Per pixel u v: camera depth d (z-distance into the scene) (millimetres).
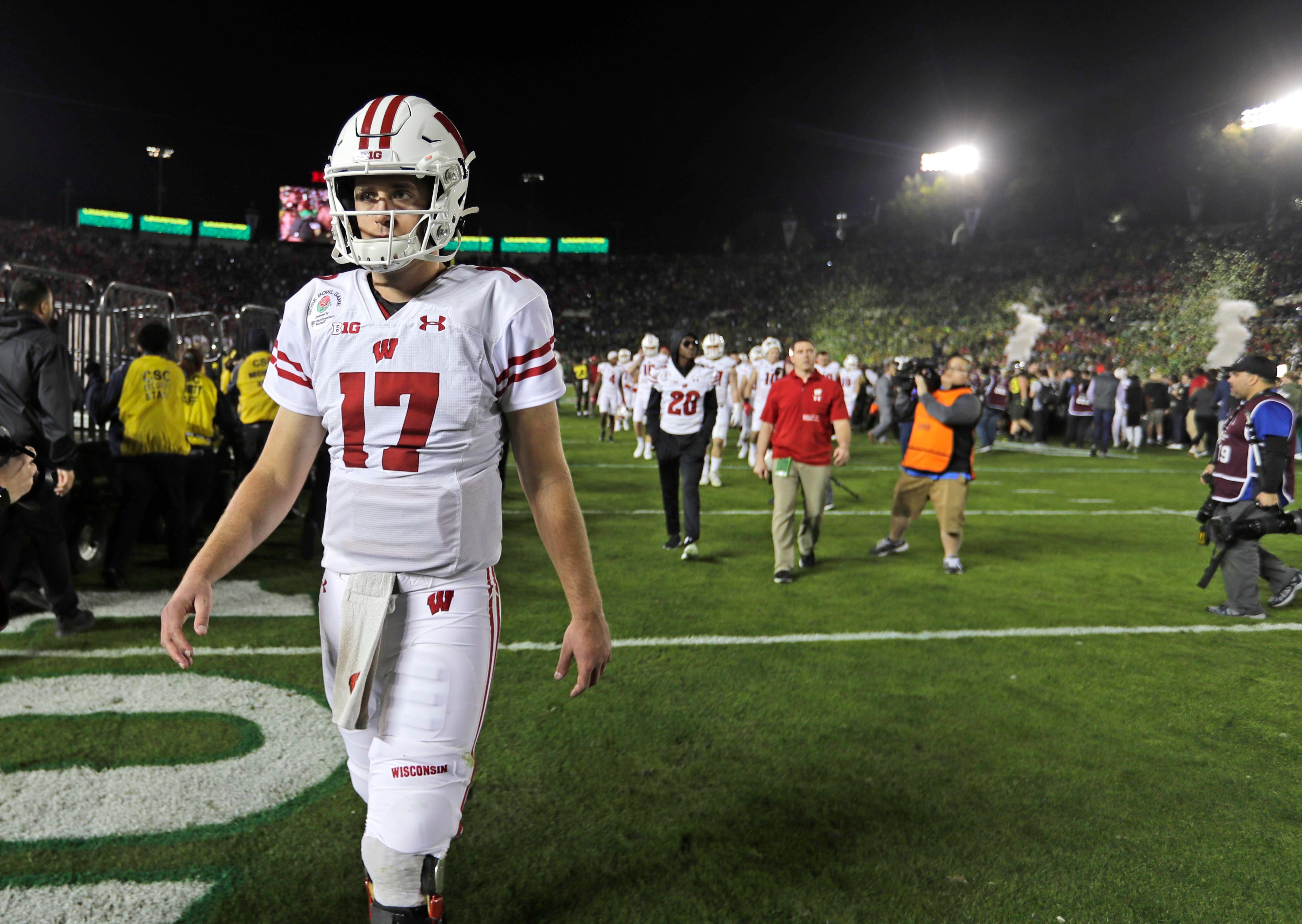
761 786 3213
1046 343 36219
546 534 1836
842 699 4121
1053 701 4160
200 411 7141
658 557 7414
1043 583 6719
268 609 5559
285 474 1927
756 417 13836
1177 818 3055
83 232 48250
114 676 4273
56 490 4656
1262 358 5762
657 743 3572
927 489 7355
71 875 2557
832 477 10516
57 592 4848
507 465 11188
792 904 2500
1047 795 3205
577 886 2570
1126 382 19141
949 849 2811
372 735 1905
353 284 1848
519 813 2984
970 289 44031
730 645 4945
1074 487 12672
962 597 6238
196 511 7402
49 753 3385
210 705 3918
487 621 1856
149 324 6195
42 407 4570
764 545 8031
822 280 50656
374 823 1737
